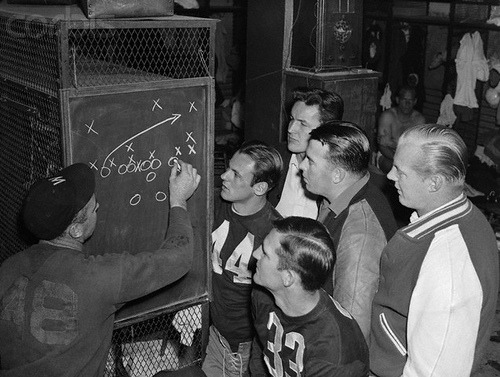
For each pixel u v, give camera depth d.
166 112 2.07
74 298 1.75
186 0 6.18
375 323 1.98
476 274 1.72
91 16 1.85
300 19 3.43
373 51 6.21
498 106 5.33
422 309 1.75
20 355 1.76
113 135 1.97
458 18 5.48
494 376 3.40
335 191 2.17
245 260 2.44
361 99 3.46
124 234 2.10
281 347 1.85
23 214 1.80
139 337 2.39
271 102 3.71
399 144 1.86
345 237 2.08
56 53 1.85
